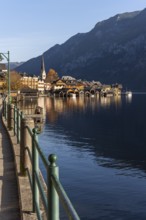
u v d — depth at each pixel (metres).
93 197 27.95
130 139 63.66
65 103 169.75
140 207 25.86
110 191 29.58
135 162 42.91
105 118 103.25
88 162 41.59
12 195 8.61
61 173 35.50
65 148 51.12
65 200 3.07
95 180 33.03
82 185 31.09
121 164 41.53
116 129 78.31
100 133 70.81
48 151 48.38
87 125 84.25
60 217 21.53
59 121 91.31
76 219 2.64
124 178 34.31
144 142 59.97
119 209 25.52
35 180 6.92
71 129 74.94
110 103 184.25
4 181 9.93
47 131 69.94
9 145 16.41
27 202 7.59
